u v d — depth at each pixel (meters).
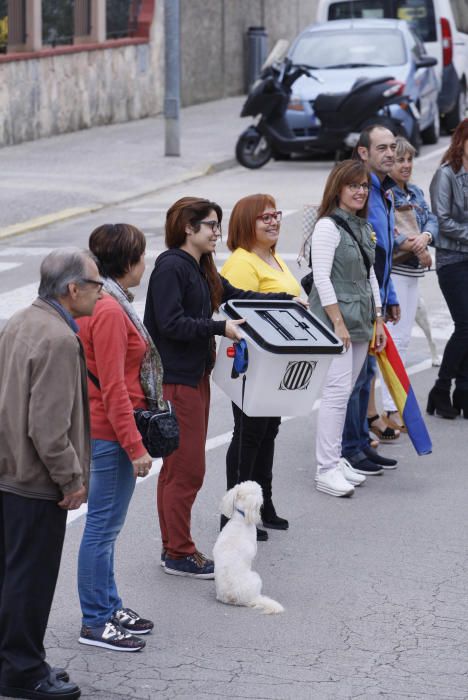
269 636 8.23
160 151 32.84
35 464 7.05
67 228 24.16
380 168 11.77
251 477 10.12
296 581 9.22
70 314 7.18
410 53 31.83
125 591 8.98
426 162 31.12
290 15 51.66
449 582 9.22
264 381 9.00
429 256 12.47
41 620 7.25
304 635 8.26
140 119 40.12
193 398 8.99
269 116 30.12
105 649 8.00
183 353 8.93
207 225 8.86
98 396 7.87
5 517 7.17
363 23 32.66
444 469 12.00
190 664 7.80
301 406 9.23
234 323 8.94
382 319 11.52
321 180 28.94
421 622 8.50
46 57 34.66
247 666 7.78
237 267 9.91
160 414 7.90
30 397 6.95
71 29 36.31
